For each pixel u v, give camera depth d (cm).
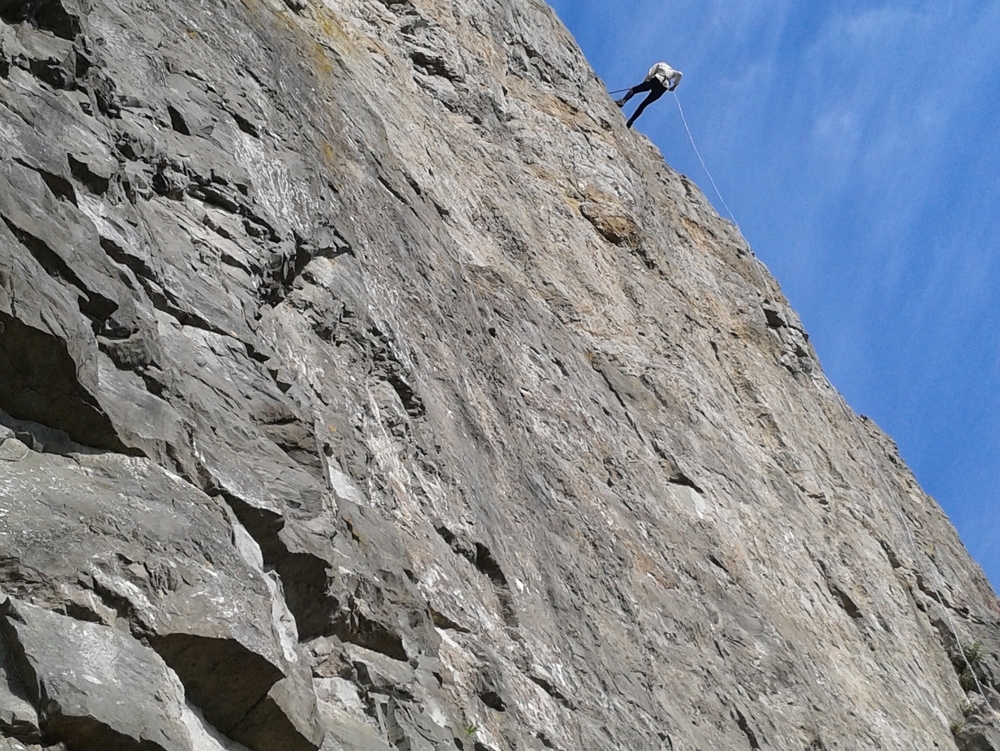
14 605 502
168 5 1040
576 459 1348
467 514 1014
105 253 673
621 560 1265
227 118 994
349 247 1077
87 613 527
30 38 723
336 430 897
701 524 1520
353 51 1571
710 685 1225
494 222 1631
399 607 809
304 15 1484
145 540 577
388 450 969
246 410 752
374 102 1478
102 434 600
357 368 993
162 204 844
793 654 1444
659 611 1261
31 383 574
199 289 797
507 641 950
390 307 1116
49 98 714
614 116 2309
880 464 2581
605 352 1653
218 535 623
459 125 1767
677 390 1748
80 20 754
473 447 1120
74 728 484
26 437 572
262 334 864
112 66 888
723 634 1354
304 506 736
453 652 869
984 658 2148
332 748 645
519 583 1031
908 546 2272
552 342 1505
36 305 574
